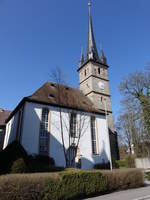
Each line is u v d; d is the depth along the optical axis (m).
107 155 25.86
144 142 31.72
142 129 30.28
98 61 37.34
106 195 11.02
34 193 8.69
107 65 38.41
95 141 26.09
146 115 27.42
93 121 27.28
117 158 30.69
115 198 9.84
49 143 21.55
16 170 13.38
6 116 37.75
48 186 9.24
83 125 24.70
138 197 9.80
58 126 23.12
